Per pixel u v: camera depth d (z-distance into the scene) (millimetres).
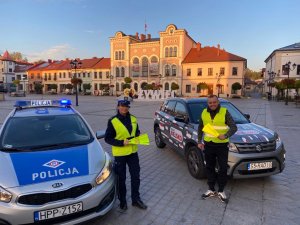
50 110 4785
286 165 5922
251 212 3748
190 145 5258
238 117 5648
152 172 5492
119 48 59312
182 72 52688
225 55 50031
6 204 2691
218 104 3936
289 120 14156
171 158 6543
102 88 61438
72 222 2928
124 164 3824
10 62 81125
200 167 4859
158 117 7371
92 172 3191
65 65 70500
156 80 55688
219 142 3955
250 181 4906
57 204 2822
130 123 3803
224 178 4039
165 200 4160
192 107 5746
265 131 4801
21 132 3939
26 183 2828
